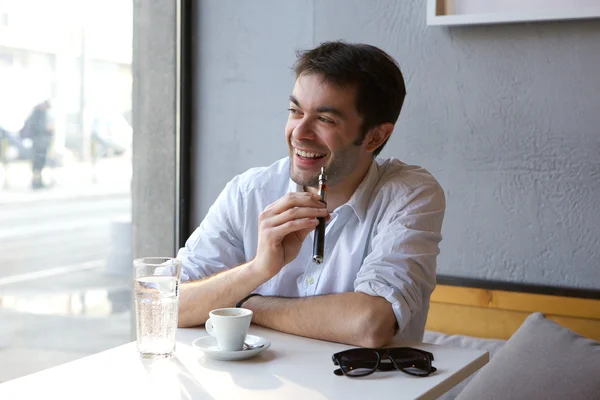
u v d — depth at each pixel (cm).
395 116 173
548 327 138
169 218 288
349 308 140
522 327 144
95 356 127
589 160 215
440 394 115
